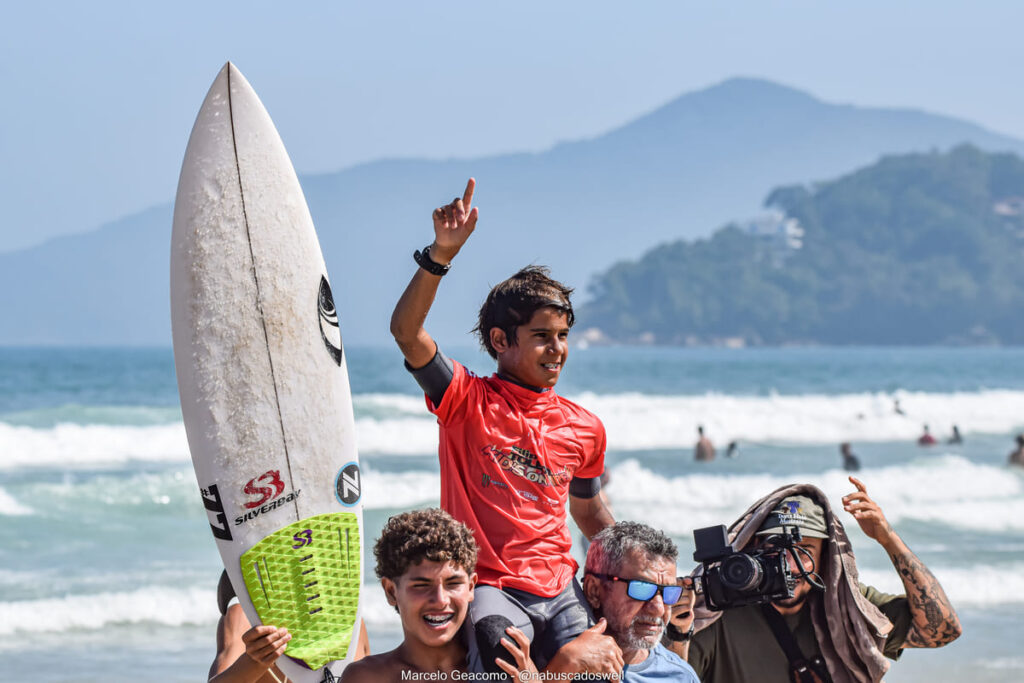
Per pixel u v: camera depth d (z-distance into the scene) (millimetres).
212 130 10164
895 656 12039
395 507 44406
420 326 9758
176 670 24188
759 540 11328
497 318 10234
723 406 102250
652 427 81812
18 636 26406
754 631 11133
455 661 9102
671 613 10445
